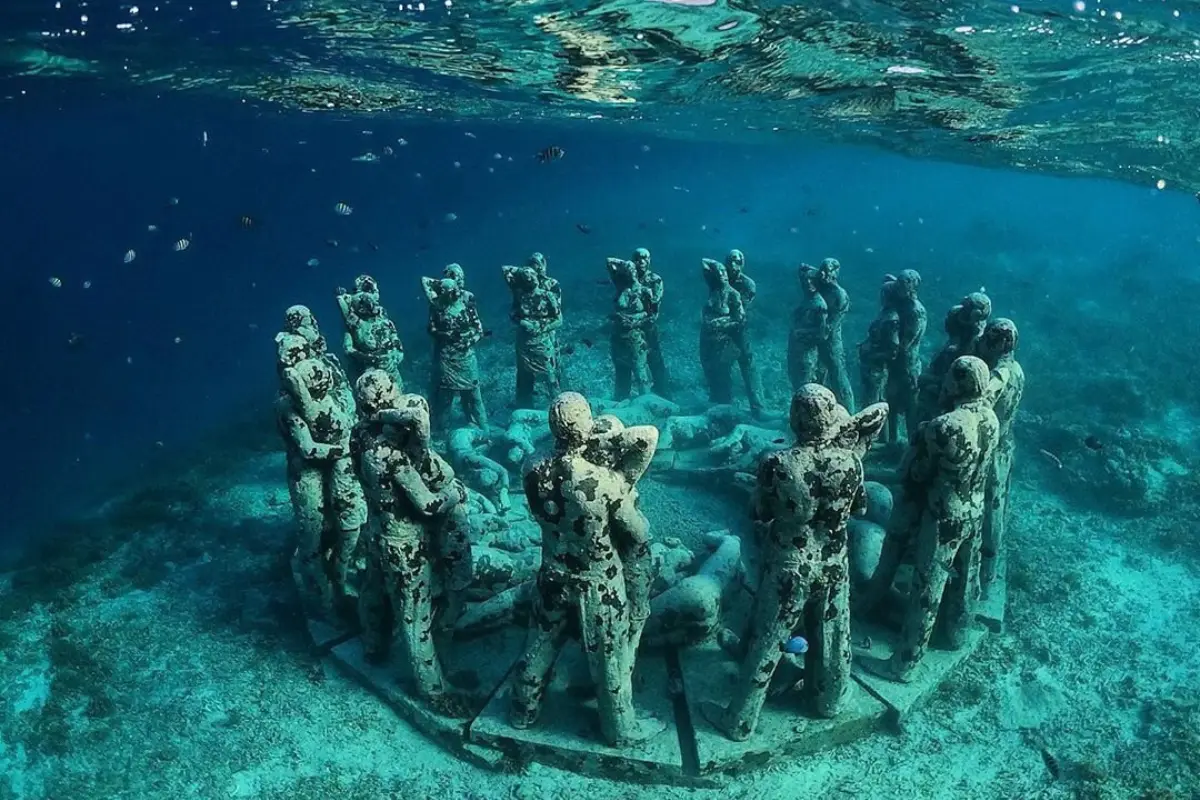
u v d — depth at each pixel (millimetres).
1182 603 11156
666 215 65125
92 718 9500
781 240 42969
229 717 9164
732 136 28234
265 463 16156
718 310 14914
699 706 8312
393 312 34875
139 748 8953
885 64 13891
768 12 11531
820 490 6832
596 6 11820
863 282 30078
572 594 7238
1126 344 22109
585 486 6746
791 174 86750
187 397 28891
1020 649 10047
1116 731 8859
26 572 13039
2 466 22656
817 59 13891
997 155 23062
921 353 21609
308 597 10312
